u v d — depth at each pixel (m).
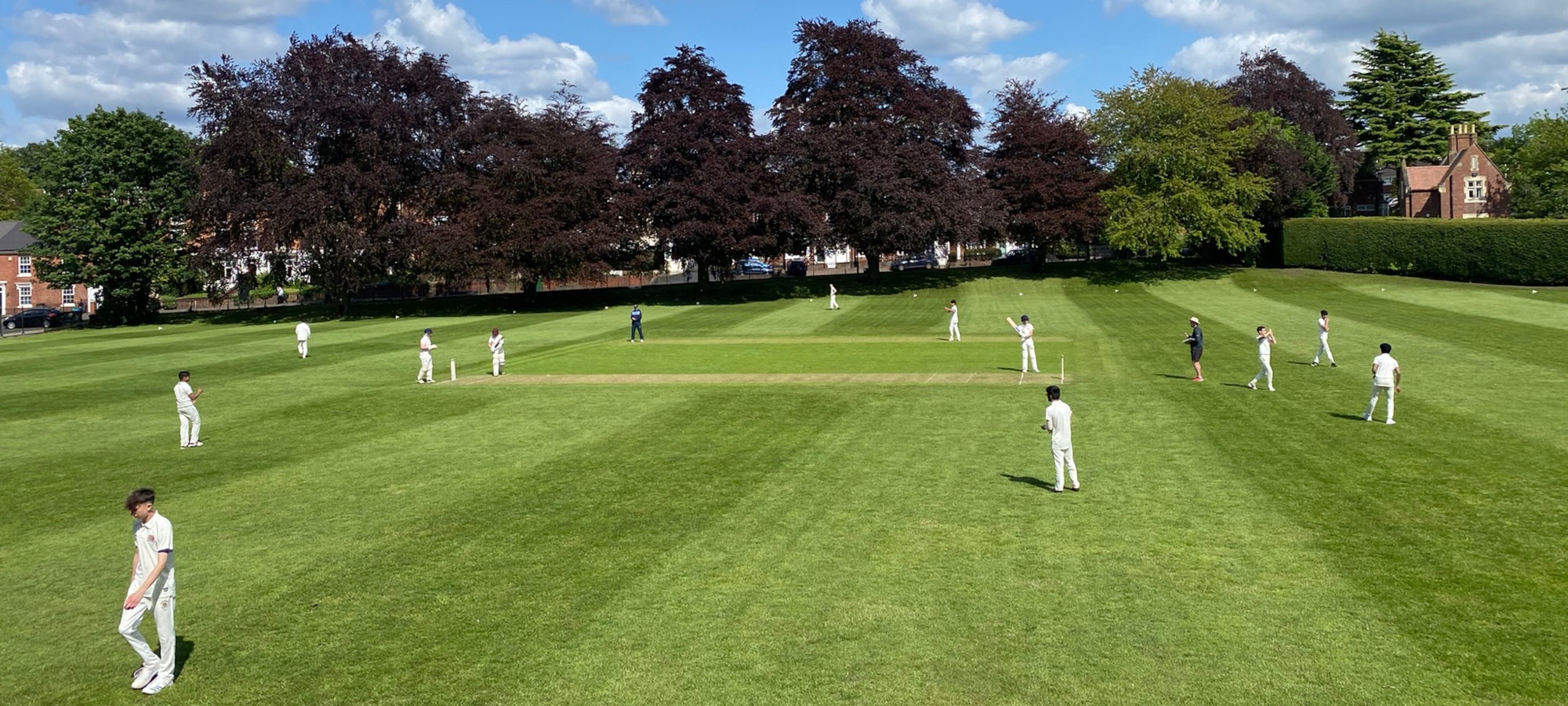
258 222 70.12
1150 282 71.62
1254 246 75.88
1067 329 48.16
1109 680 10.86
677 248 75.88
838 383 33.09
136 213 73.56
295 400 32.78
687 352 43.53
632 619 12.91
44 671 12.13
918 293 71.06
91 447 25.66
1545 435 21.50
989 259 108.19
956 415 26.52
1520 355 33.81
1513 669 10.75
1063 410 18.09
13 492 20.98
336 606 13.75
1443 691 10.36
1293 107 87.75
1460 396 26.55
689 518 17.33
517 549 15.94
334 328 61.84
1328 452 20.70
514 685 11.21
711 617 12.89
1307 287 64.81
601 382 35.00
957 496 18.20
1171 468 19.78
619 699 10.80
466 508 18.45
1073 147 79.75
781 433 24.72
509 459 22.66
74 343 56.94
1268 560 14.27
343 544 16.52
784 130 76.56
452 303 78.12
